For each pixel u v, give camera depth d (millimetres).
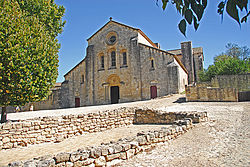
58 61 16312
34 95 13469
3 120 13617
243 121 10594
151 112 14242
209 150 6191
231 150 6020
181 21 2164
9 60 12320
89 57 36969
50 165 4586
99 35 37625
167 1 2289
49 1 20266
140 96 32219
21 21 13641
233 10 1755
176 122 9531
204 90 22953
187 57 52781
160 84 30891
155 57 31812
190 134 8492
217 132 8477
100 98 35844
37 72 13797
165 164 5297
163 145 7141
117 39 35656
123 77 34312
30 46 13656
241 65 38188
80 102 36844
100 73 36469
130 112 14719
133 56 33469
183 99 24625
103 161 5395
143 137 6664
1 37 12336
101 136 11188
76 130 11625
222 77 33156
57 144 9961
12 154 8367
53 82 15422
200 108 17406
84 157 5121
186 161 5406
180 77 33156
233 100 21938
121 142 6230
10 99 12750
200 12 1997
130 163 5555
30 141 9844
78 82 37625
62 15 23141
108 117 13258
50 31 21125
